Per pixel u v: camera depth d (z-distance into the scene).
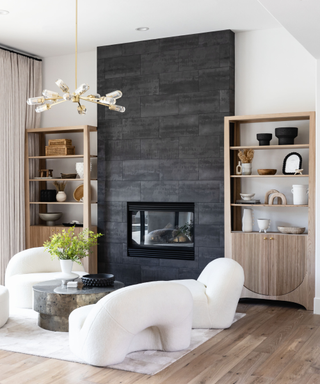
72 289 4.39
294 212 5.60
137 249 6.21
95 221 6.68
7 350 3.80
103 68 6.39
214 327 4.44
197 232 5.84
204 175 5.80
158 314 3.58
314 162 5.14
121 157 6.28
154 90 6.08
